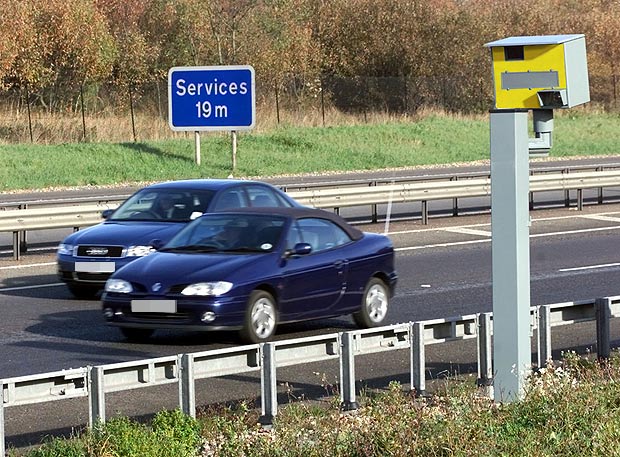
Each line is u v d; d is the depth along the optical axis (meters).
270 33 61.88
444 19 68.94
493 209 10.24
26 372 12.88
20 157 43.94
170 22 61.75
